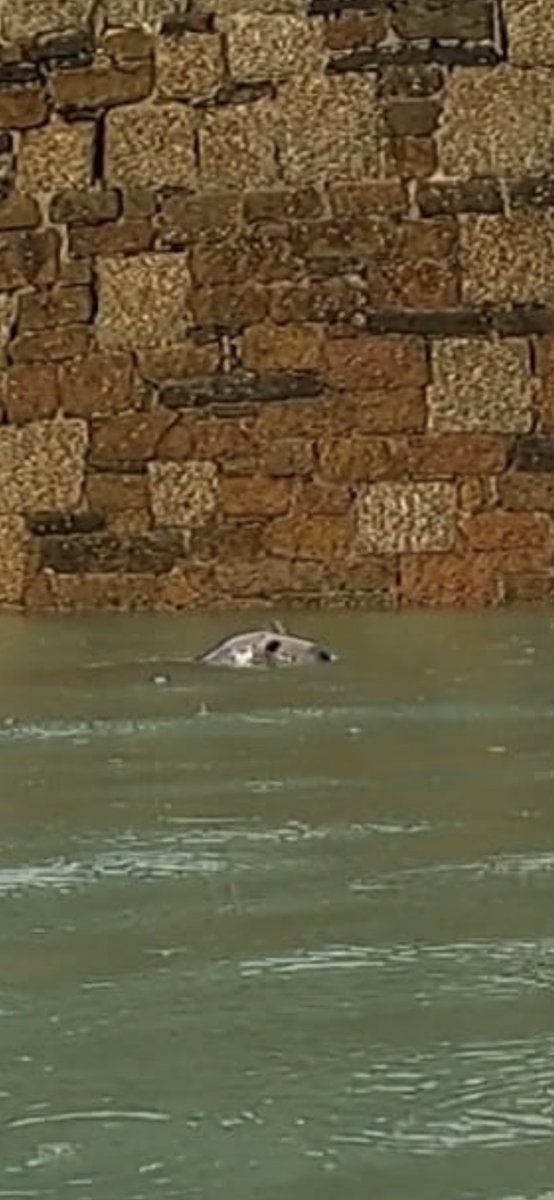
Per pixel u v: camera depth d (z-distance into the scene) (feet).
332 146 35.76
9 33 37.19
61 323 36.83
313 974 9.03
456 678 22.15
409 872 11.22
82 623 33.73
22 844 12.35
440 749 16.10
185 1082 7.49
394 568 35.70
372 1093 7.32
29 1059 7.83
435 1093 7.31
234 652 25.00
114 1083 7.52
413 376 35.50
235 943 9.64
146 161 36.45
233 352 36.11
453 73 35.42
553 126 35.22
